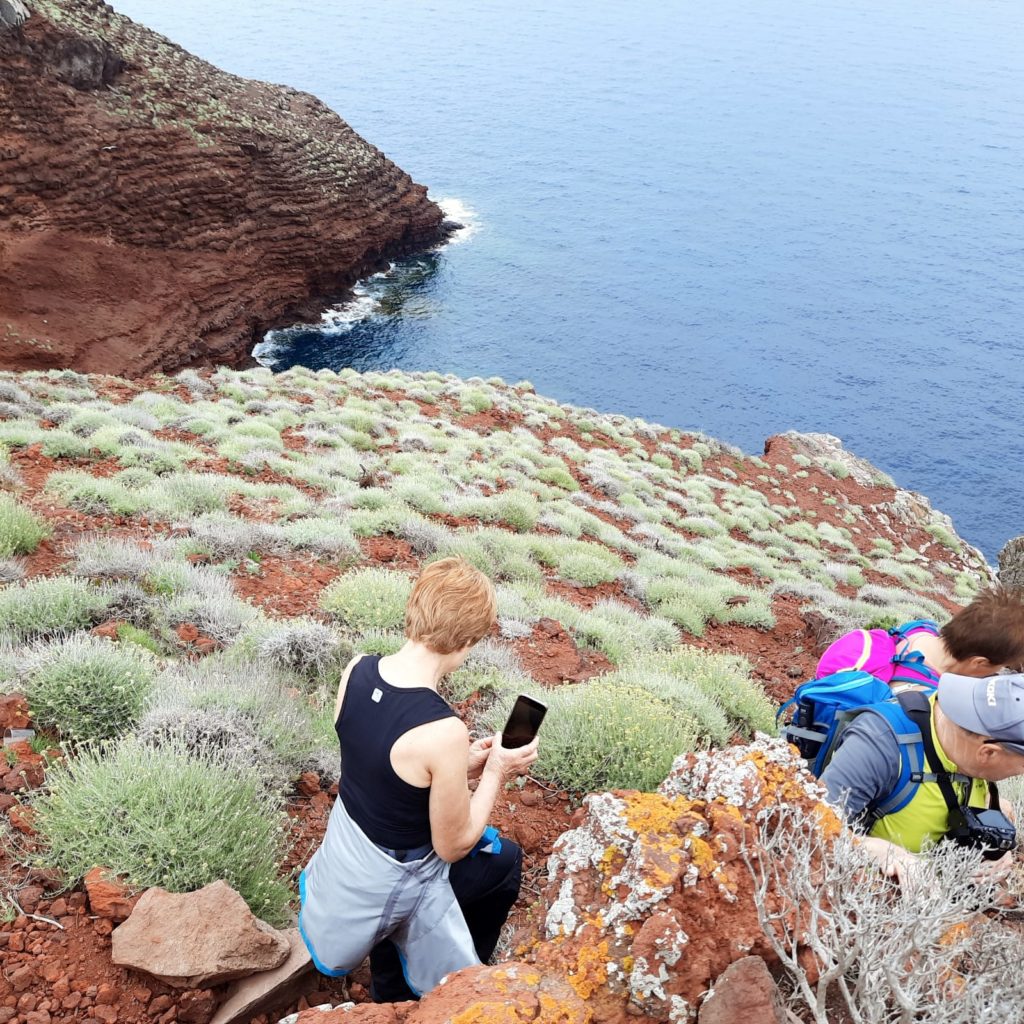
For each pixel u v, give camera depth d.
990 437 98.50
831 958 2.73
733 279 138.38
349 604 9.48
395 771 2.88
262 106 75.06
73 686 5.70
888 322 128.75
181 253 63.22
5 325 52.81
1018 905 3.15
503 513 17.17
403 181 93.31
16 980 3.77
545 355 97.62
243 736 5.66
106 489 12.20
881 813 3.39
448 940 3.12
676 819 3.23
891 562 33.66
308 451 20.61
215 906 3.90
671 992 2.85
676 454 37.75
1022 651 3.73
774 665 13.44
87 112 58.72
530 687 7.70
